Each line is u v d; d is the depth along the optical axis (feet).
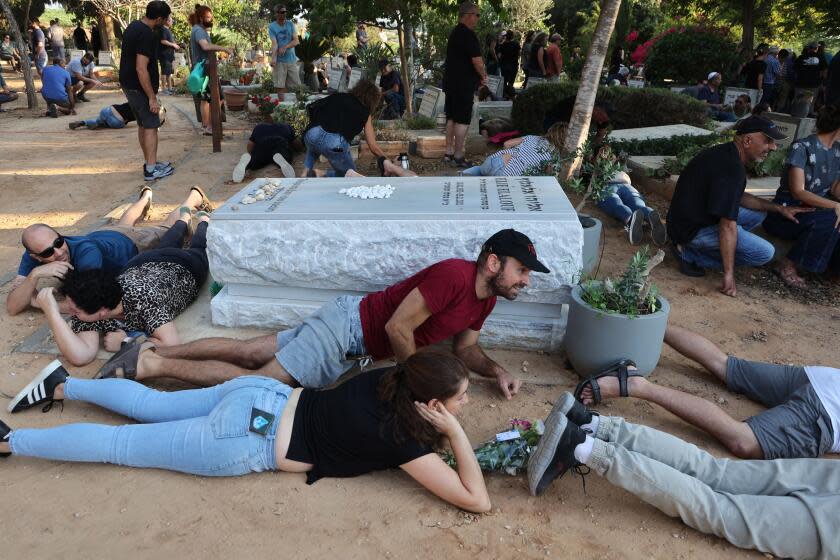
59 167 29.32
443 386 8.60
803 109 53.42
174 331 12.98
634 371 11.46
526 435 10.28
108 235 15.43
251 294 14.20
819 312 16.35
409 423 8.86
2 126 40.40
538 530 9.16
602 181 16.94
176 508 9.36
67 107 45.37
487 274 10.52
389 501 9.61
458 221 12.80
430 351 8.89
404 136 31.35
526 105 33.12
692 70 56.80
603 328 11.66
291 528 9.04
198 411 10.32
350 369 13.00
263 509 9.37
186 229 18.15
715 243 17.37
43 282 16.22
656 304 12.32
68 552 8.55
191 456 9.64
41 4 95.96
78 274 12.67
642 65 60.90
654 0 89.56
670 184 24.11
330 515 9.29
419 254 13.05
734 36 81.71
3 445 10.08
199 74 35.91
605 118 21.95
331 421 9.38
